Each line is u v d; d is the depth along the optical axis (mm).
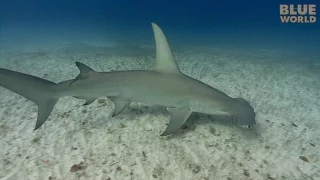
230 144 2480
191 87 2416
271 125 2902
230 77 4773
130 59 6137
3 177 1982
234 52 8266
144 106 3197
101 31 16391
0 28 17000
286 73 5348
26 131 2637
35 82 2229
